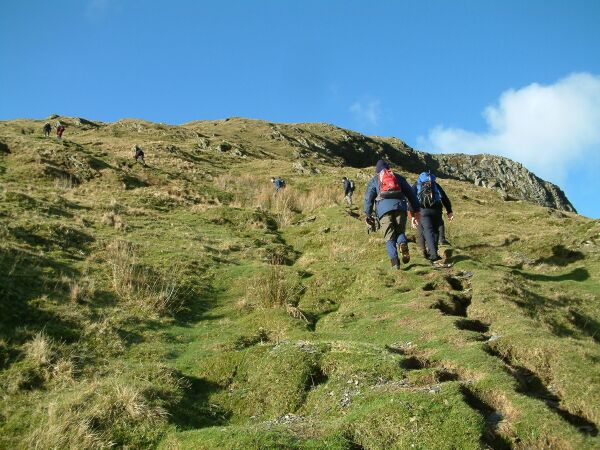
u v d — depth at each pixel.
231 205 20.95
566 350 5.84
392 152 131.62
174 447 4.55
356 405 5.03
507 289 8.82
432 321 7.39
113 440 4.71
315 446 4.29
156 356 6.88
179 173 28.86
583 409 4.89
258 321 8.44
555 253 13.02
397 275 9.96
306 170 35.78
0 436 4.77
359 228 15.11
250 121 106.81
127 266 10.07
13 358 6.13
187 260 11.51
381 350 6.05
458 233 15.38
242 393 5.86
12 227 10.82
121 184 23.47
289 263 13.42
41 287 8.31
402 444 4.29
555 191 164.62
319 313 9.27
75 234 11.62
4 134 34.19
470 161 164.00
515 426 4.42
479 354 5.86
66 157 25.86
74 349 6.66
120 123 71.00
